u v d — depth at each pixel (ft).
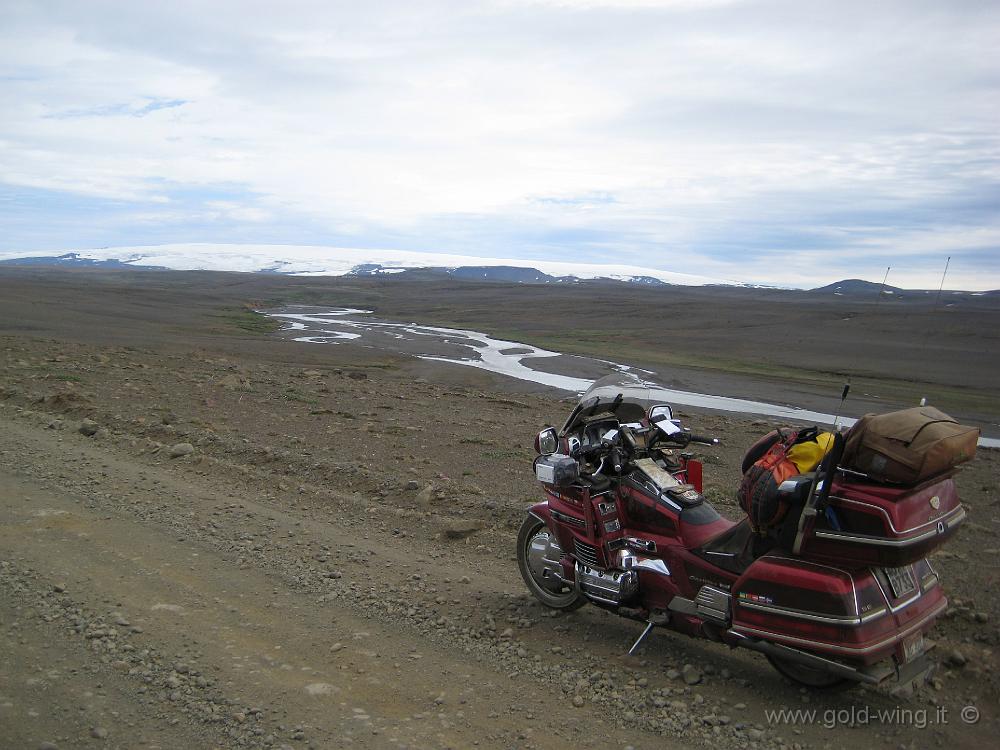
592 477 17.74
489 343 173.99
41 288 263.08
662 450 18.01
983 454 51.49
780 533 14.76
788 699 15.08
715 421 59.67
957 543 24.97
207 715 13.69
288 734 13.20
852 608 13.61
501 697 14.94
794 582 14.15
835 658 13.99
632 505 17.19
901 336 188.44
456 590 20.43
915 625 14.19
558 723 14.02
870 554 13.48
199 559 21.80
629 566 16.81
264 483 29.96
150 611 18.12
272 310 324.80
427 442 39.68
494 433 44.27
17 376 52.70
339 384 67.15
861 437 13.56
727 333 205.46
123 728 13.16
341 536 24.43
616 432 17.57
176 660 15.70
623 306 351.67
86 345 88.07
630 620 18.98
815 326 218.79
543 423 50.57
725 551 15.67
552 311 328.70
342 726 13.60
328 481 30.50
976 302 501.15
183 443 34.65
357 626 17.99
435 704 14.56
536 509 19.10
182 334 144.87
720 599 15.52
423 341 171.22
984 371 131.85
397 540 24.50
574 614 19.22
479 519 26.07
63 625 17.04
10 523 23.88
